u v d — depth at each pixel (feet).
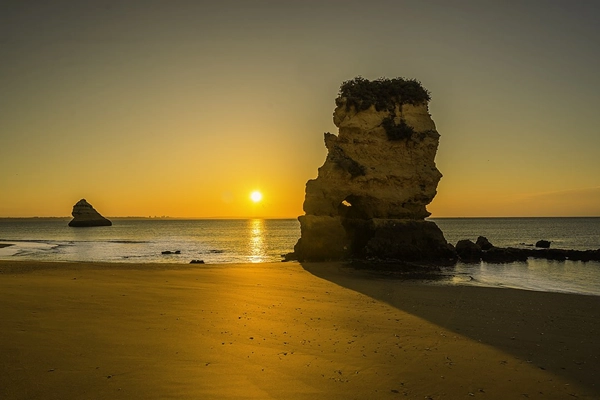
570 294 66.08
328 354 34.50
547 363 33.99
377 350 35.96
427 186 124.26
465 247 130.21
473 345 38.29
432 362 33.42
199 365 30.60
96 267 91.71
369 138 121.29
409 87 126.00
